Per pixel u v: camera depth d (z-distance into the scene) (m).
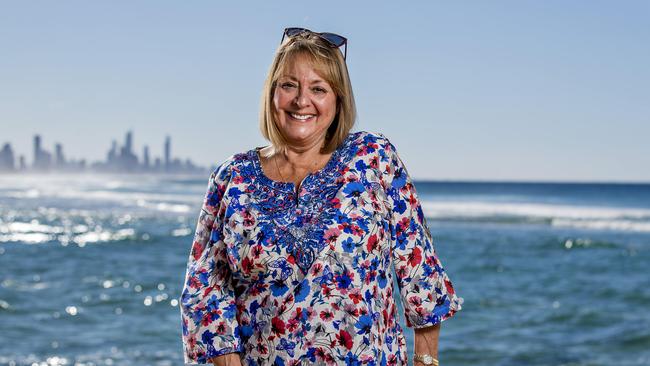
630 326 11.98
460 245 26.09
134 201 59.19
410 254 2.63
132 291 15.05
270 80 2.66
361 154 2.62
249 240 2.56
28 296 14.20
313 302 2.51
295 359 2.52
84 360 9.38
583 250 24.58
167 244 25.62
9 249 23.52
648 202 70.38
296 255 2.52
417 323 2.64
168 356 9.64
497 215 43.34
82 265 19.59
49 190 87.94
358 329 2.50
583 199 79.31
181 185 126.12
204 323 2.64
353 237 2.52
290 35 2.72
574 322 12.36
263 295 2.57
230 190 2.65
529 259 22.09
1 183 134.62
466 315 12.93
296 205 2.58
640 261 21.55
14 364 9.12
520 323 12.24
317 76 2.61
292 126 2.61
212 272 2.67
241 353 2.64
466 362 9.73
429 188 123.88
